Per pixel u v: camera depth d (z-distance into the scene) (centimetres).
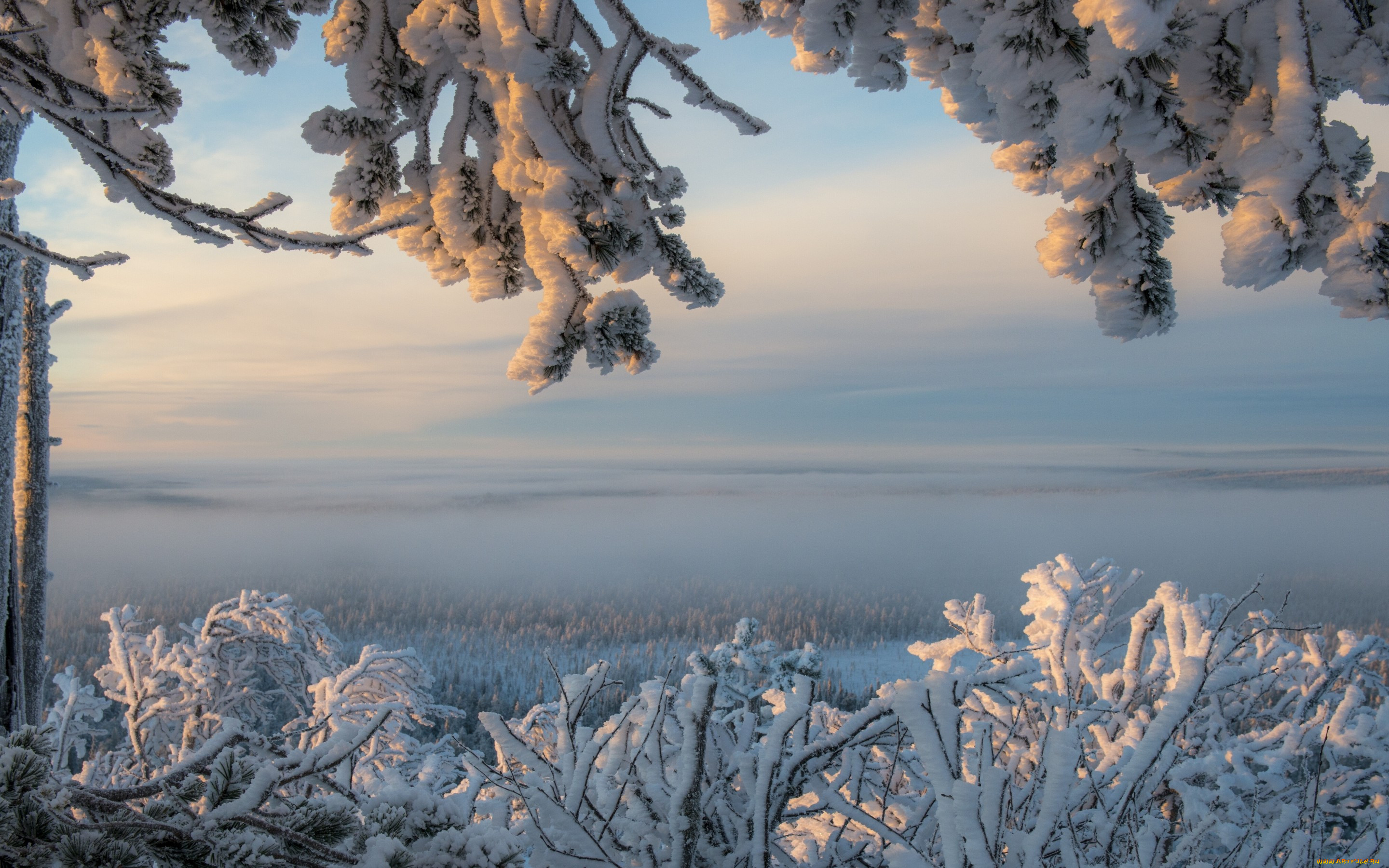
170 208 183
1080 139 135
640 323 180
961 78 156
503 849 157
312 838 141
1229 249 137
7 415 395
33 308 548
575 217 175
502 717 216
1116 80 132
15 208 381
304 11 214
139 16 192
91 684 593
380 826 153
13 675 411
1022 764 291
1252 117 138
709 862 221
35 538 532
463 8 176
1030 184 178
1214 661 325
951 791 159
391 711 169
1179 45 132
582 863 200
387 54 191
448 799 173
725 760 249
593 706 245
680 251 188
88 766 627
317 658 796
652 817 223
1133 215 155
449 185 195
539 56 164
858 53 172
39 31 186
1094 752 322
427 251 207
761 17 185
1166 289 155
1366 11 132
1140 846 213
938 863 204
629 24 168
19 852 113
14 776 122
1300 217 129
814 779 218
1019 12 138
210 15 192
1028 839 170
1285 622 306
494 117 193
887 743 226
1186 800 269
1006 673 208
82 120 190
